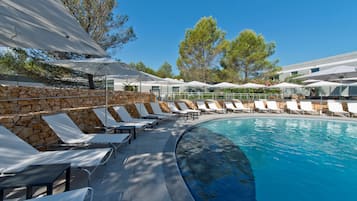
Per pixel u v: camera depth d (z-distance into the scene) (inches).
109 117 285.6
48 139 210.7
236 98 706.8
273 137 345.1
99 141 186.1
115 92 374.3
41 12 72.4
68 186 115.6
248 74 847.7
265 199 143.5
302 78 753.0
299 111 607.2
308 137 348.5
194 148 262.2
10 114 182.7
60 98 243.3
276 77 1021.8
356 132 392.5
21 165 121.5
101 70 252.4
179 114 456.8
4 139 133.3
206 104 642.2
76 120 252.4
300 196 149.6
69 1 361.7
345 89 768.3
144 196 116.6
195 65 839.1
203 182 165.5
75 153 142.9
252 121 505.0
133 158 182.2
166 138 266.1
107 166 162.4
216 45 823.7
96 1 392.5
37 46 71.3
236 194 148.7
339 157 239.8
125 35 448.5
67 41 80.0
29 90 203.3
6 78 360.8
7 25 61.4
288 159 231.1
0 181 92.8
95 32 400.5
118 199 112.6
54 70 395.9
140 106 404.2
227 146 277.4
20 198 112.0
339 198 147.3
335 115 560.1
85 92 291.0
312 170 200.1
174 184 132.3
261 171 194.1
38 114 200.2
